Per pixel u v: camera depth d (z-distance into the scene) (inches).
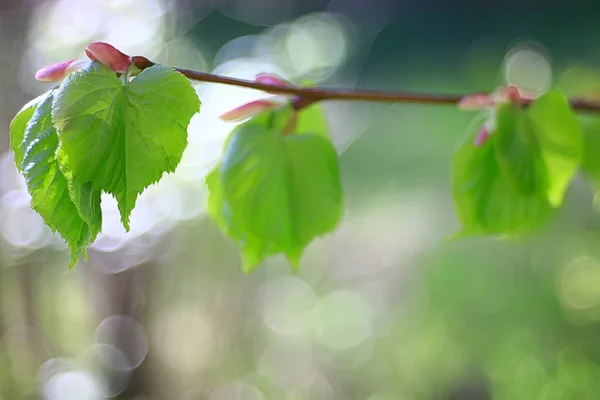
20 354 40.8
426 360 50.4
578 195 39.3
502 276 44.2
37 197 17.7
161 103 17.8
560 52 40.1
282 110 19.7
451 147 44.6
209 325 50.7
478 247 45.6
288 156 19.8
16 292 40.5
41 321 41.9
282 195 19.9
